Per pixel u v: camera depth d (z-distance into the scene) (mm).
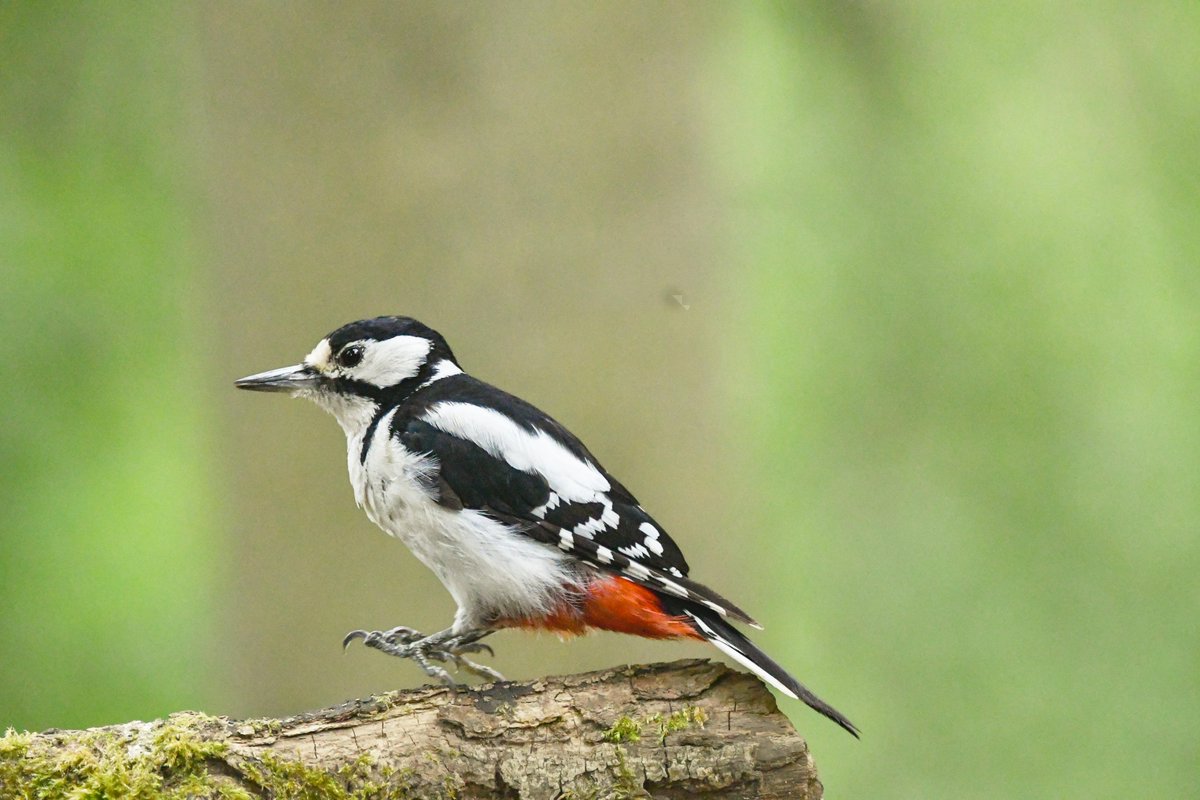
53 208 13039
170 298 13492
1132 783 13453
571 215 9070
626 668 6676
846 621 14250
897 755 13914
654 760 6348
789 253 13891
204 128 9383
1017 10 12930
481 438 7832
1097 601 13766
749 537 9695
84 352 13469
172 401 13586
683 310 9289
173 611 13727
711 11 9531
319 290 9047
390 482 7910
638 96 9188
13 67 12227
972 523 14047
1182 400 13570
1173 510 13586
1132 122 13086
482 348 9023
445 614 8969
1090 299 13609
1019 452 13906
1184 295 13453
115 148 12766
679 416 9258
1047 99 13141
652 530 7762
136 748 6102
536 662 9023
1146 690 13586
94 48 12289
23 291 13234
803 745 6410
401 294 9008
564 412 9094
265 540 9188
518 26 8992
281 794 6148
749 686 6609
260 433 9234
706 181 9438
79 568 13586
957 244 13648
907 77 11977
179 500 13734
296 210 9070
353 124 8992
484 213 9000
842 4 11492
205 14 9258
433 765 6285
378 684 9000
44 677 13391
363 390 8359
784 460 14344
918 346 13969
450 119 8984
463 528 7738
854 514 14328
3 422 13312
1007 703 13805
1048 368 13750
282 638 9125
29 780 5965
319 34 8984
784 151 13594
